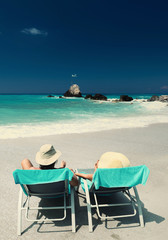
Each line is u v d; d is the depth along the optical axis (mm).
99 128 9812
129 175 2500
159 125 10883
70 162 5207
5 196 3498
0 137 7699
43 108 21906
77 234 2607
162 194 3658
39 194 2684
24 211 3094
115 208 3242
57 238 2531
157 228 2742
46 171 2398
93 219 2938
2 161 5211
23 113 16281
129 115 15781
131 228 2740
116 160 2664
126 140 7512
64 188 2678
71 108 22469
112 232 2654
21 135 8094
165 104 28781
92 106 26094
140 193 3695
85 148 6441
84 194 3664
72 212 2682
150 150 6285
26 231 2654
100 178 2465
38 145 6734
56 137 7855
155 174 4504
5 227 2715
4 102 33375
